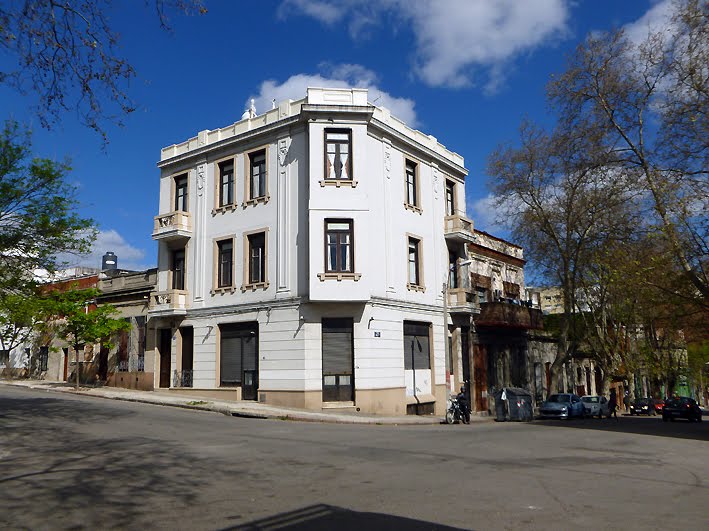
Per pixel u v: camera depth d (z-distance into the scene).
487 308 33.28
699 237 20.42
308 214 24.61
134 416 18.72
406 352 27.33
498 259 38.03
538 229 34.78
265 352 25.20
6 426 15.23
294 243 25.22
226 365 26.88
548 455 12.54
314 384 23.83
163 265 29.98
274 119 26.97
